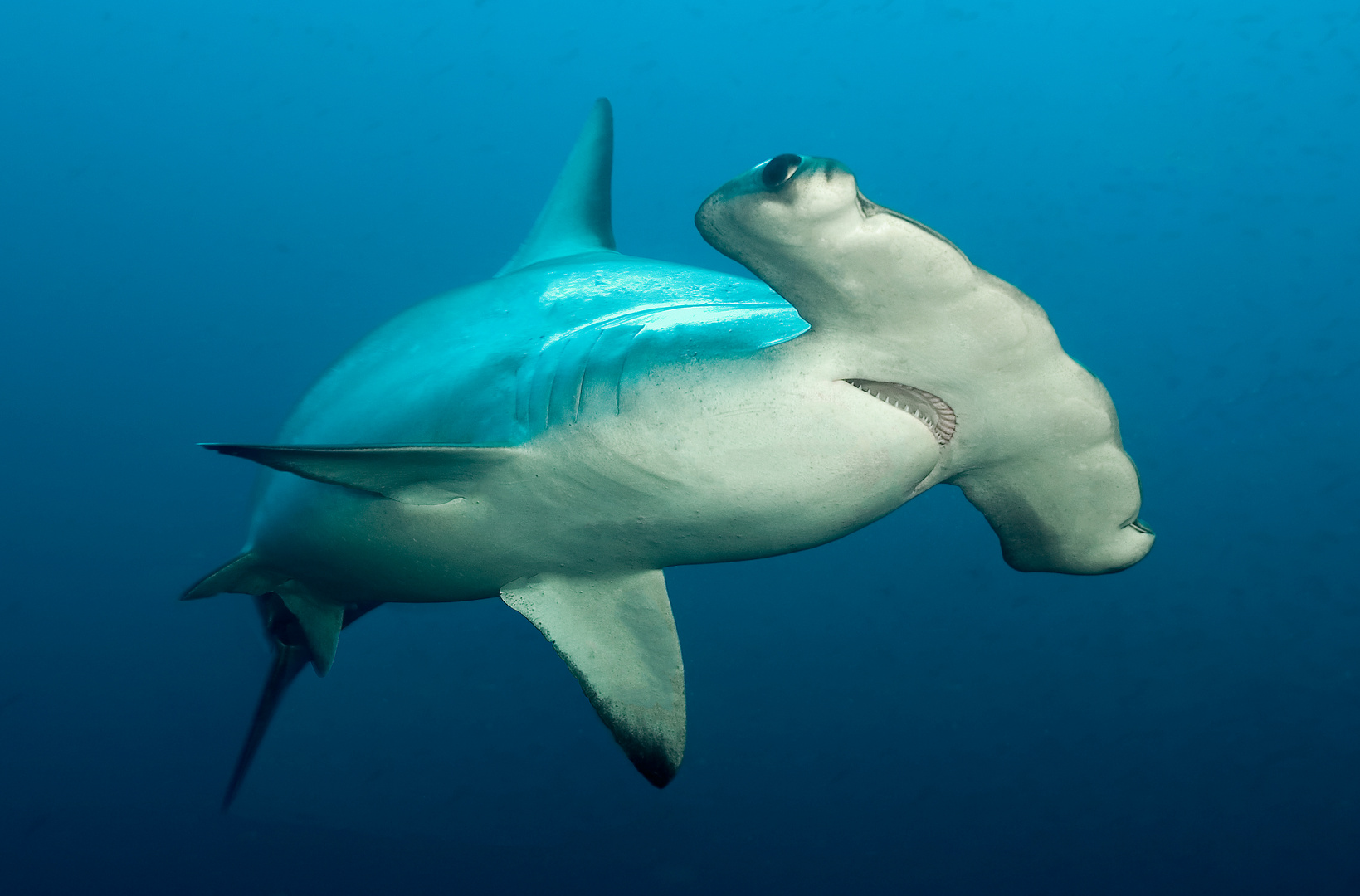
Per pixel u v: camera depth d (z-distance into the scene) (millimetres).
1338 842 8016
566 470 2123
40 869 7613
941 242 1398
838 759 9766
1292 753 9250
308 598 3344
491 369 2336
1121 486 2039
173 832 8312
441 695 10828
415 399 2480
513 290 2576
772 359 1782
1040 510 2178
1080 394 1772
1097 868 7953
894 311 1537
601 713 2557
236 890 7320
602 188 3383
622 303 2273
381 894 7320
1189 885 7629
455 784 9211
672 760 2549
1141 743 9633
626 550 2314
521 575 2535
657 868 7895
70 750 9789
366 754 9609
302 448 2010
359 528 2637
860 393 1801
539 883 7570
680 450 1942
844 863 8078
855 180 1306
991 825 8656
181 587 13984
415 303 2887
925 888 7684
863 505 1976
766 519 2031
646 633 2482
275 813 8594
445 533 2447
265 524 3059
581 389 2055
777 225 1354
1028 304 1535
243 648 11000
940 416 1938
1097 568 2336
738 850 8250
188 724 10445
